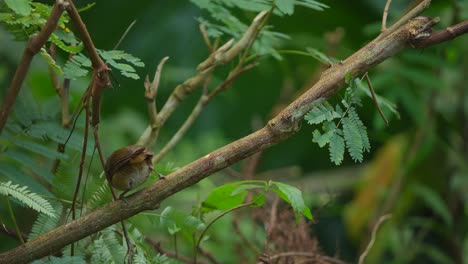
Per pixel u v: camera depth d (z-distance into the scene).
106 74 4.56
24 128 5.89
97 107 4.70
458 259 10.80
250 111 12.92
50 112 6.14
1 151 5.71
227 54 6.46
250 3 6.55
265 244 6.72
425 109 10.73
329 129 4.73
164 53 12.61
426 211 12.35
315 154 13.13
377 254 10.34
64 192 5.54
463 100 11.04
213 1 7.02
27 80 7.31
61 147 6.01
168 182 4.68
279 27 12.05
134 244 5.26
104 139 8.88
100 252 5.14
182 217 5.56
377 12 12.42
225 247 8.02
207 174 4.66
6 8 5.07
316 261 6.68
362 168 13.17
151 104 6.19
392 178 11.73
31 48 4.61
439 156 11.46
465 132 11.27
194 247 5.82
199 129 12.69
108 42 12.59
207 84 6.73
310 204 8.94
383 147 12.10
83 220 4.71
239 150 4.61
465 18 9.52
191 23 12.75
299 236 6.97
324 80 4.72
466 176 11.08
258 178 9.44
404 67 10.02
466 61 10.75
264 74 11.94
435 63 9.83
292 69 11.41
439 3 10.30
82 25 4.42
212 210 5.96
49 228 5.18
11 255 4.64
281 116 4.61
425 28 4.70
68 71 4.71
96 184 5.41
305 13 12.09
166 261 5.45
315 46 11.23
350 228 11.66
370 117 11.77
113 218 4.70
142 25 12.71
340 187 12.33
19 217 6.52
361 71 4.75
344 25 12.53
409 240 10.77
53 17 4.44
